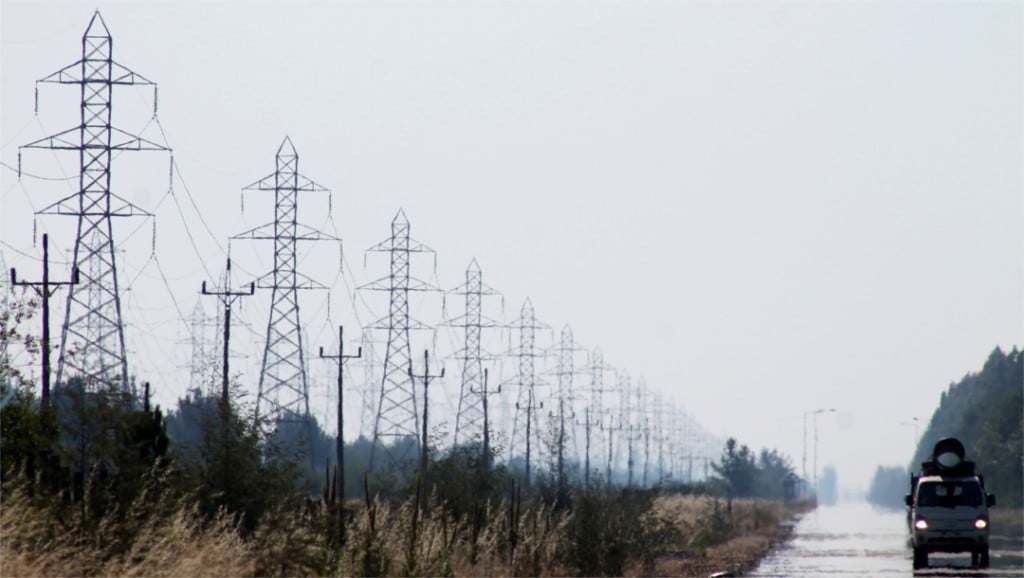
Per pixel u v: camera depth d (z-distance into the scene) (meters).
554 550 83.50
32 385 64.56
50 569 47.62
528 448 167.12
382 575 59.88
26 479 55.94
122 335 96.81
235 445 65.31
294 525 59.75
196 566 49.72
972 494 92.25
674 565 95.44
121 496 56.91
